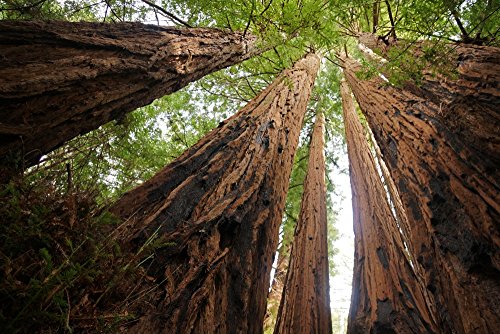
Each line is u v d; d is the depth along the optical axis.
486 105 2.30
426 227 2.57
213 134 3.30
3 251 1.23
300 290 4.49
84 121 2.15
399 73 3.34
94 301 1.40
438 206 2.48
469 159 2.33
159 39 3.05
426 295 3.22
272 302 8.23
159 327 1.58
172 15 3.75
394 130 3.68
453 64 2.96
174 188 2.51
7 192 1.34
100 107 2.20
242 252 2.29
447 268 2.16
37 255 1.28
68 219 1.47
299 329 3.94
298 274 4.79
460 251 2.09
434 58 2.99
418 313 2.88
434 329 2.73
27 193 1.40
